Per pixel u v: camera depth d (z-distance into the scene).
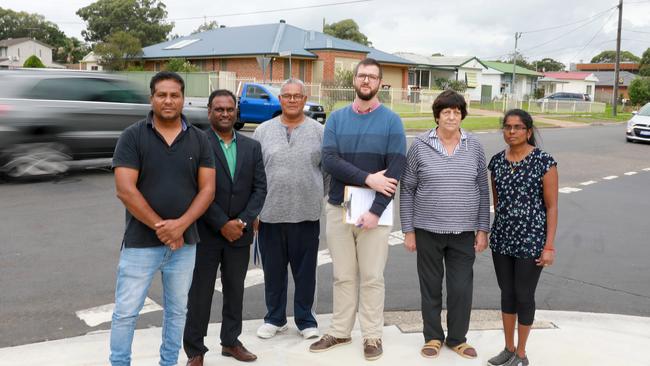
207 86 30.78
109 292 5.33
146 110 11.20
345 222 3.94
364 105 3.96
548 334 4.54
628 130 20.88
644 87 51.47
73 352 4.10
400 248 7.03
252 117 21.08
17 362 3.93
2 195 9.07
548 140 21.02
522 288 3.83
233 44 40.59
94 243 6.79
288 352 4.16
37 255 6.30
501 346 4.30
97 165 11.80
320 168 4.43
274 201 4.29
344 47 39.47
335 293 4.22
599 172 13.69
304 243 4.38
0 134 9.43
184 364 4.00
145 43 66.81
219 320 4.86
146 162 3.20
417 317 4.90
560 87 68.81
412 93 33.50
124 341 3.33
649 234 7.91
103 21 67.56
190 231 3.39
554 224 3.74
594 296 5.55
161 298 5.27
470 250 4.07
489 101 51.00
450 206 3.95
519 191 3.75
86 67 52.94
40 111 9.77
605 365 4.04
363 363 3.99
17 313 4.81
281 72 37.69
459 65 51.53
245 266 4.00
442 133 4.01
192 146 3.31
